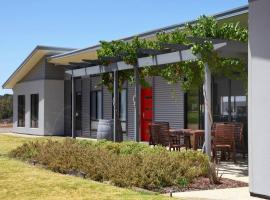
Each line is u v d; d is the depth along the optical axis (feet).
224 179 34.37
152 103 69.05
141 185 31.35
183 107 62.34
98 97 83.97
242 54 40.55
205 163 35.12
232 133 43.32
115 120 56.08
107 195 28.04
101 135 60.44
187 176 32.99
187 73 46.80
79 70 63.98
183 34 45.42
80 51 74.38
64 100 95.14
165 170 32.37
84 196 27.94
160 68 51.80
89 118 86.69
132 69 55.93
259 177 27.89
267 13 27.55
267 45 27.58
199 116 59.16
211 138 41.91
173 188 31.19
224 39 39.45
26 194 29.04
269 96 27.43
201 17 40.73
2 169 40.60
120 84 60.49
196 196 28.32
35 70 97.86
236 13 44.55
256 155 28.17
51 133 93.76
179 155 36.24
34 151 48.62
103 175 35.06
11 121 158.30
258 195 27.96
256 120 28.27
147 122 70.90
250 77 28.86
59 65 94.84
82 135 88.99
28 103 100.78
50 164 41.73
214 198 27.66
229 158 45.03
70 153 42.09
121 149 42.86
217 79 55.52
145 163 33.68
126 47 51.21
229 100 53.72
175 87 63.98
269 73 27.45
